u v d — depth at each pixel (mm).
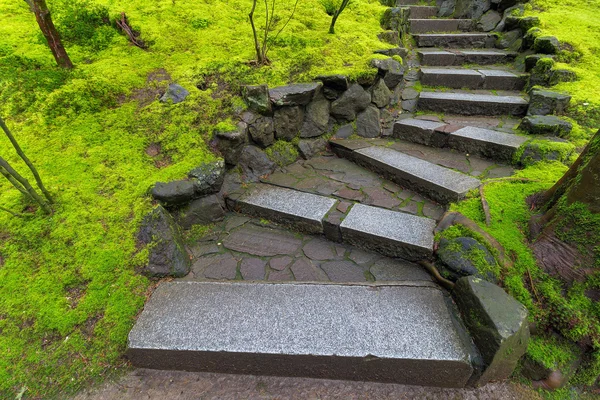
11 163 2299
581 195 1586
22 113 2543
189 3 3863
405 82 4281
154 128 2654
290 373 1656
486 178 2555
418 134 3275
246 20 3910
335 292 1869
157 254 2047
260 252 2270
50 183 2234
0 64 2713
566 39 4078
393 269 2070
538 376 1559
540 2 5125
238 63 3201
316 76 3182
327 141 3406
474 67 4484
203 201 2475
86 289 1873
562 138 2828
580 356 1550
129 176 2350
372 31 4266
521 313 1495
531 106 3270
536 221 1870
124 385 1631
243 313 1774
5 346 1663
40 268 1904
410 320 1676
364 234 2184
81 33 3264
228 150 2664
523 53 4441
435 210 2404
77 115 2625
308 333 1643
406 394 1581
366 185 2771
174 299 1881
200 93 2869
